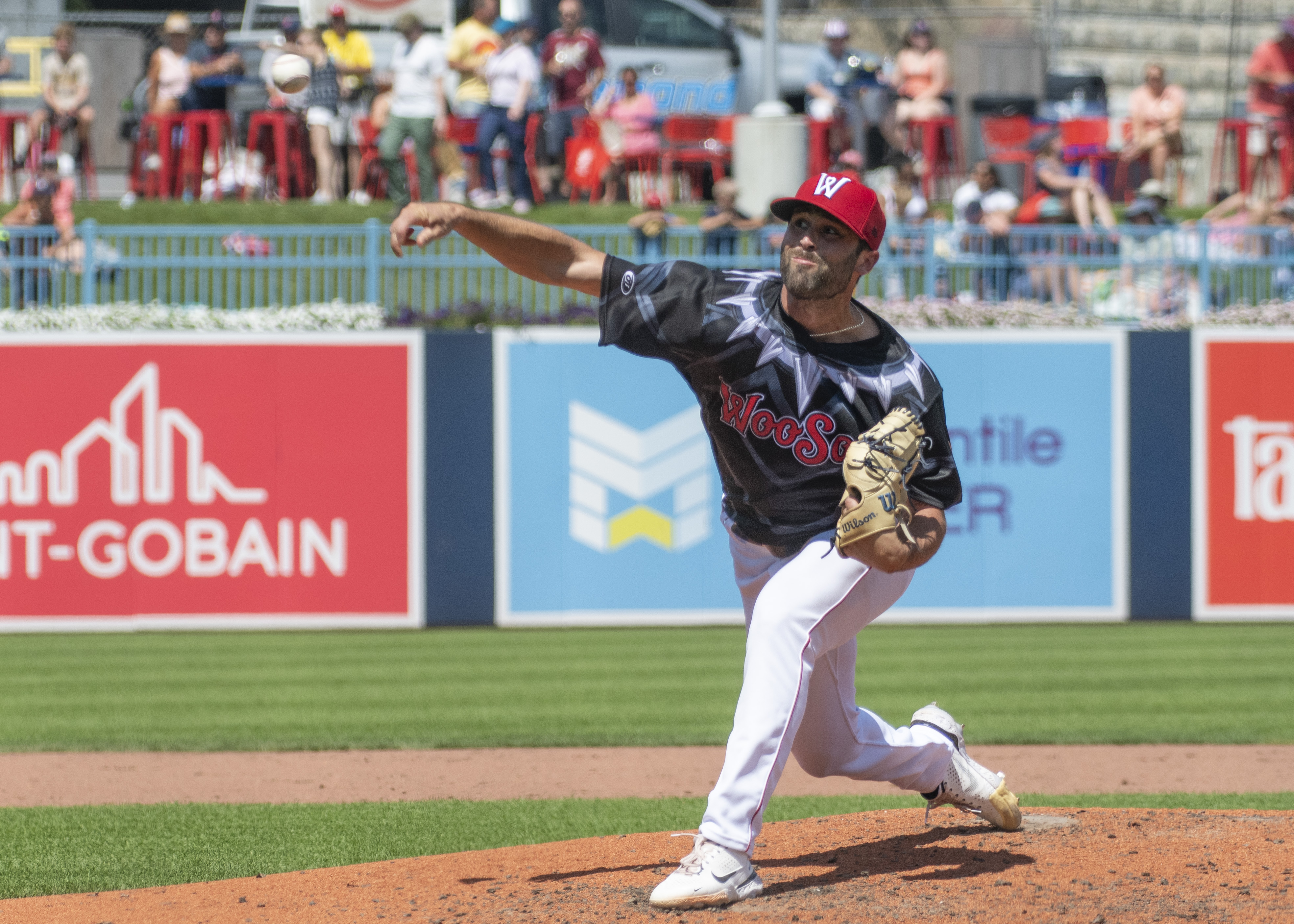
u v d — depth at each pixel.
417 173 56.31
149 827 20.11
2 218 55.34
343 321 42.28
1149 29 88.25
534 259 14.66
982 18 87.19
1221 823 17.38
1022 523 40.62
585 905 14.33
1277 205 55.66
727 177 60.62
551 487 40.16
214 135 59.50
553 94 59.09
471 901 14.76
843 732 15.23
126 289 43.66
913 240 46.34
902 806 21.80
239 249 45.84
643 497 40.19
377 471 39.84
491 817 20.78
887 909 13.91
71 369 39.34
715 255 44.59
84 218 54.97
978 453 40.44
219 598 39.75
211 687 32.84
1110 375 40.53
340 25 59.84
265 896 15.42
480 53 57.66
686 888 13.88
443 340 39.84
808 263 13.46
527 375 40.00
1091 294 44.81
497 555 40.16
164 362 39.50
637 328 14.34
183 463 39.59
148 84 63.72
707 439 40.25
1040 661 36.06
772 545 14.59
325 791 22.92
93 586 39.62
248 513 39.72
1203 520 40.81
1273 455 40.78
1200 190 76.81
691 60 63.25
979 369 40.34
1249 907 13.85
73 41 61.09
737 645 39.34
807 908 13.96
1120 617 40.81
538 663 36.16
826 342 13.98
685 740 27.14
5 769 24.70
